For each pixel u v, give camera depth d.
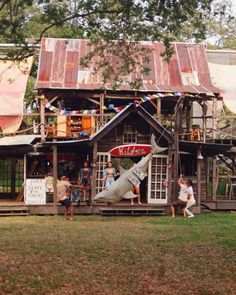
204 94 27.81
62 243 15.59
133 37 14.31
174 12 13.43
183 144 26.11
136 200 26.92
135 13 13.70
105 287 10.57
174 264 12.80
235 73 32.81
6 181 31.95
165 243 15.80
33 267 12.09
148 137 26.11
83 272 11.79
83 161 27.64
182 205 24.88
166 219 23.19
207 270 12.18
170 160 25.53
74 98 28.61
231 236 17.30
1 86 29.02
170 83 28.72
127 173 18.69
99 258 13.37
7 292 9.95
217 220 22.61
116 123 24.97
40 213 25.19
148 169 25.88
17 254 13.62
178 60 30.44
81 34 15.41
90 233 18.08
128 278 11.36
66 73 28.31
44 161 28.69
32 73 33.84
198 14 13.70
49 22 14.70
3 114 27.80
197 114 32.84
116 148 24.75
